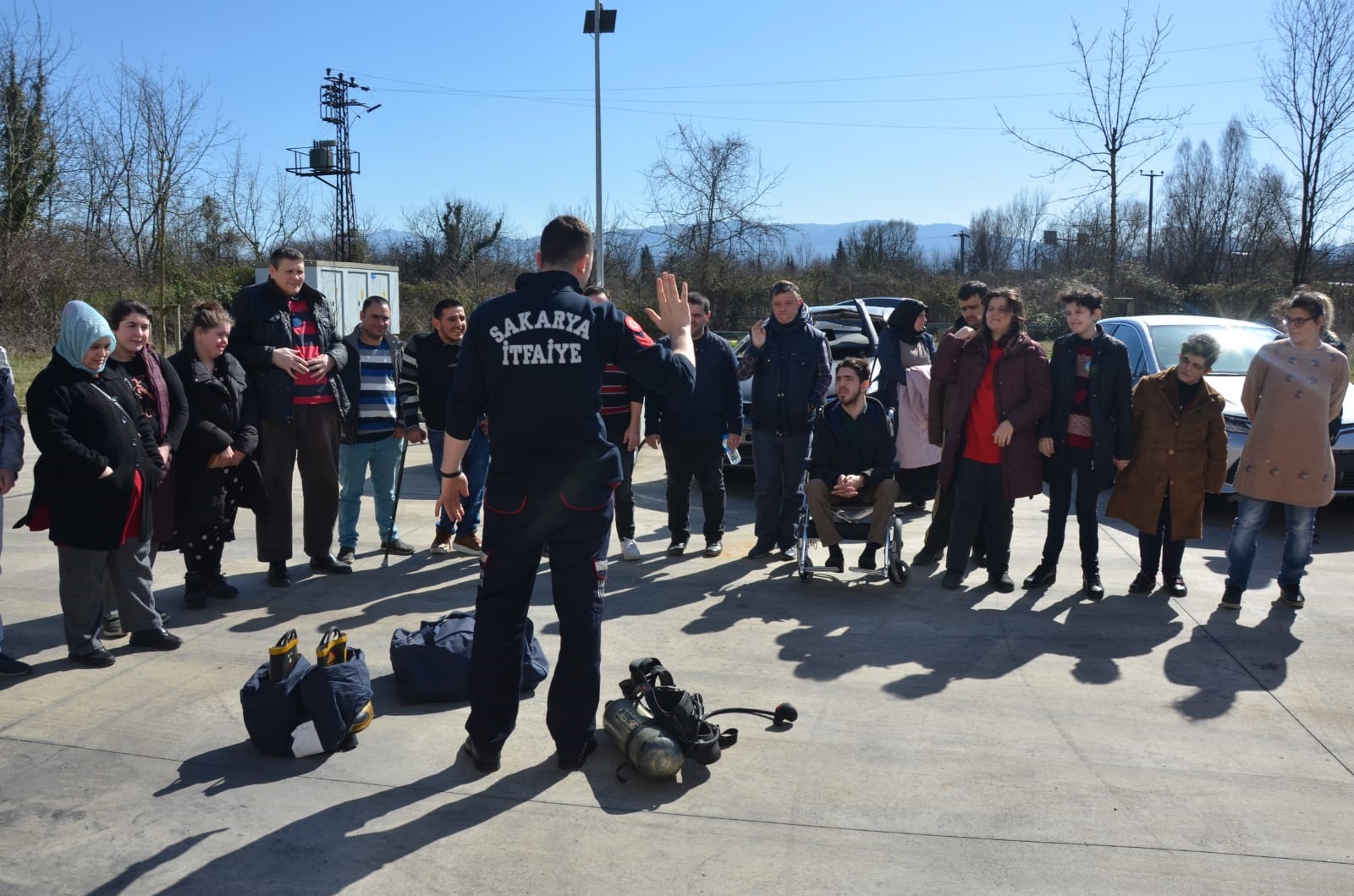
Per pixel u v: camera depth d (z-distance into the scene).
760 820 3.07
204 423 4.91
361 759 3.47
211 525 5.00
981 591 5.63
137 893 2.67
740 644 4.70
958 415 5.56
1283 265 23.16
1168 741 3.65
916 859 2.86
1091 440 5.45
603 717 3.64
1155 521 5.40
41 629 4.82
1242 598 5.48
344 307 17.81
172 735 3.65
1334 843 2.96
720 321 28.02
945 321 31.98
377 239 42.28
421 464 10.08
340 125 40.34
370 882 2.72
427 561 6.20
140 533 4.39
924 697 4.06
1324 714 3.90
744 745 3.61
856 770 3.41
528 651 4.11
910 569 6.15
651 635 4.82
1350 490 7.02
